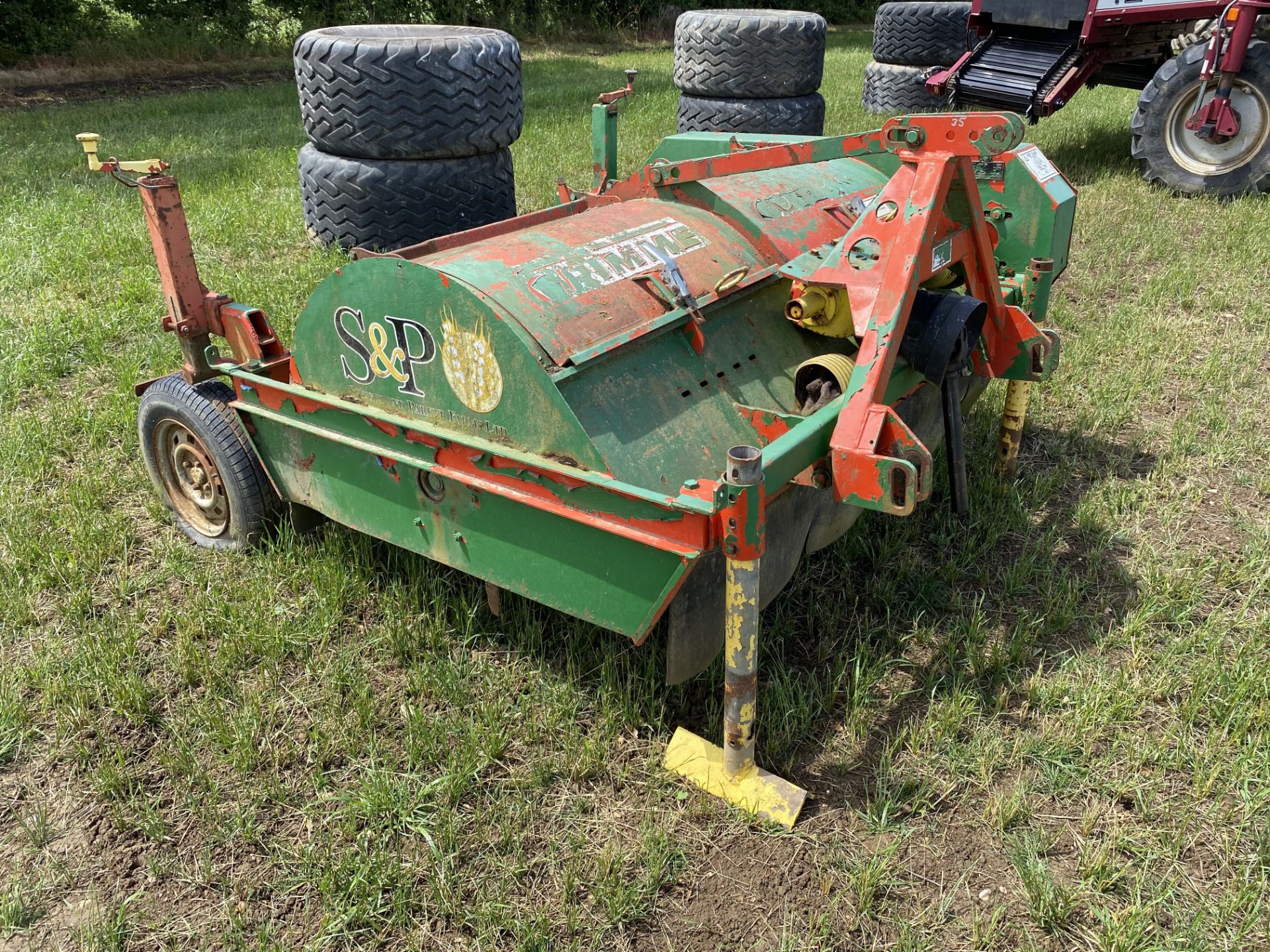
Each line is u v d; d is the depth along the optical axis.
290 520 4.33
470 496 3.34
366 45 7.12
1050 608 4.04
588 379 3.31
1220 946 2.70
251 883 2.90
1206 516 4.73
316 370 3.86
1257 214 9.19
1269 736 3.32
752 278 3.94
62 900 2.88
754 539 2.74
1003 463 4.94
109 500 4.83
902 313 3.23
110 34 19.70
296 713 3.54
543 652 3.71
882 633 3.98
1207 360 6.25
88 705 3.57
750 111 10.55
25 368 5.94
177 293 4.09
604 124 4.75
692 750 3.29
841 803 3.17
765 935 2.76
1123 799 3.18
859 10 33.50
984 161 4.64
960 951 2.71
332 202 7.64
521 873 2.92
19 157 10.93
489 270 3.34
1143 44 10.40
